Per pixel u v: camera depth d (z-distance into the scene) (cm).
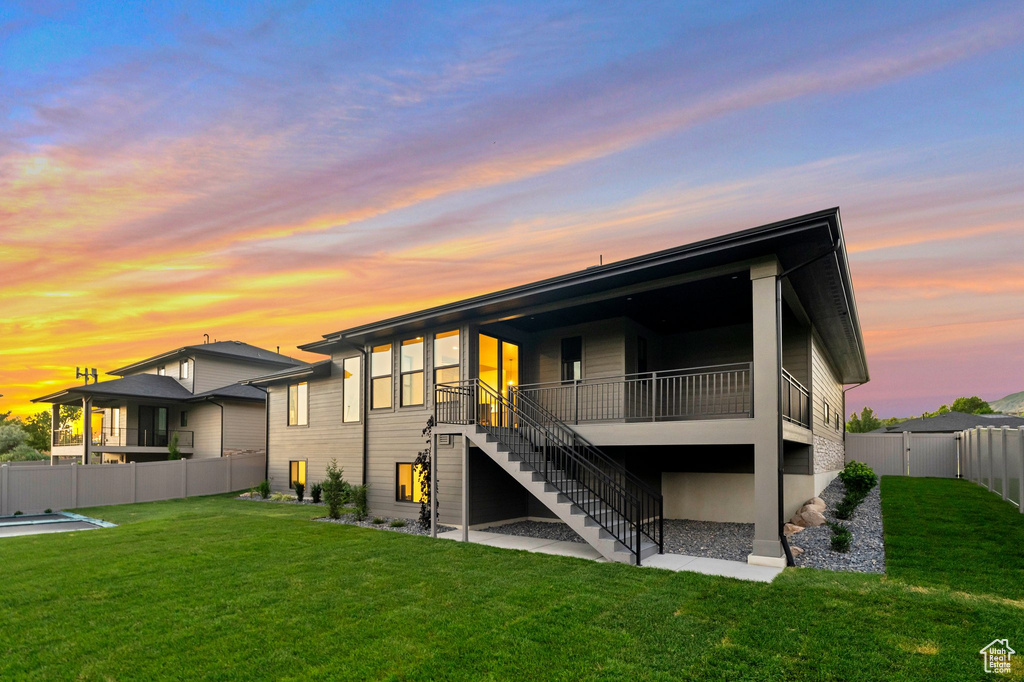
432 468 1128
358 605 620
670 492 1299
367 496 1494
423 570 774
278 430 1933
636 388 1270
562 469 1094
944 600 584
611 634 527
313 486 1692
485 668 460
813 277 959
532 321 1311
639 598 634
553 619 568
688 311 1184
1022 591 611
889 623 533
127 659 484
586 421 1244
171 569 782
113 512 1583
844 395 2273
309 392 1797
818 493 1352
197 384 2731
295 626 557
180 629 552
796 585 666
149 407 2738
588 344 1306
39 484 1662
